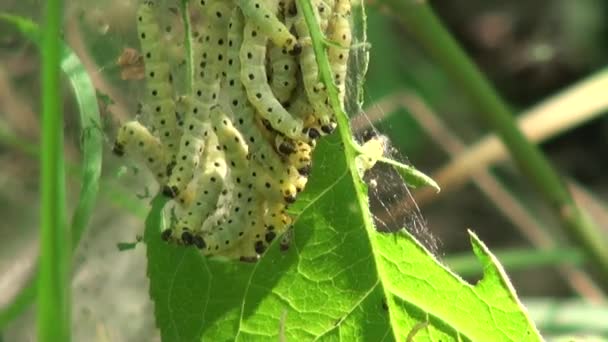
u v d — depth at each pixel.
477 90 0.27
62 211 0.15
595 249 0.28
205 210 0.19
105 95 0.22
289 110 0.19
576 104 0.30
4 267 0.30
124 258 0.30
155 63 0.20
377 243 0.19
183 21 0.19
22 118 0.31
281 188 0.19
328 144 0.19
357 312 0.19
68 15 0.24
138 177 0.26
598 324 0.30
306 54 0.19
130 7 0.24
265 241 0.19
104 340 0.29
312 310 0.19
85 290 0.30
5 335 0.29
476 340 0.19
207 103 0.19
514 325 0.19
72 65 0.19
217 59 0.19
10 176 0.32
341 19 0.19
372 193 0.24
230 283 0.19
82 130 0.19
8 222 0.32
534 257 0.30
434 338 0.19
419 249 0.19
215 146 0.20
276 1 0.19
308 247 0.19
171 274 0.19
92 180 0.19
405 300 0.19
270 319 0.19
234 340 0.19
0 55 0.30
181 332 0.19
